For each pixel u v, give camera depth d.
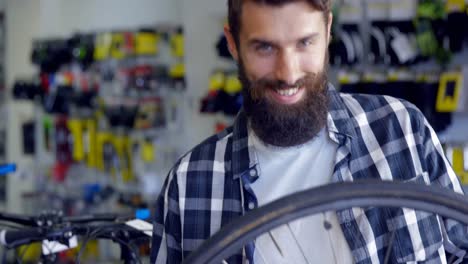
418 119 1.29
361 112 1.30
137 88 4.84
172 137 4.90
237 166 1.29
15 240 1.81
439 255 1.23
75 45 5.17
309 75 1.13
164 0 5.04
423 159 1.26
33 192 5.48
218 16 4.68
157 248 1.38
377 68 3.91
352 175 1.24
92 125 5.18
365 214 1.20
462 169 3.61
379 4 3.88
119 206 4.95
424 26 3.67
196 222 1.31
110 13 5.29
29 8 5.83
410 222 1.20
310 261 1.21
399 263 1.20
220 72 4.48
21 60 5.94
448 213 0.87
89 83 5.21
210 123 4.73
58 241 1.82
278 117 1.17
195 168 1.33
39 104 5.60
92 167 5.25
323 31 1.12
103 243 4.66
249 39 1.10
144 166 4.99
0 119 6.21
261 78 1.13
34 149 5.66
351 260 1.20
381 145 1.26
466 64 3.75
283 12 1.06
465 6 3.57
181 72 4.73
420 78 3.77
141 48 4.82
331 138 1.25
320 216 1.21
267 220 0.82
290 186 1.26
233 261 1.24
